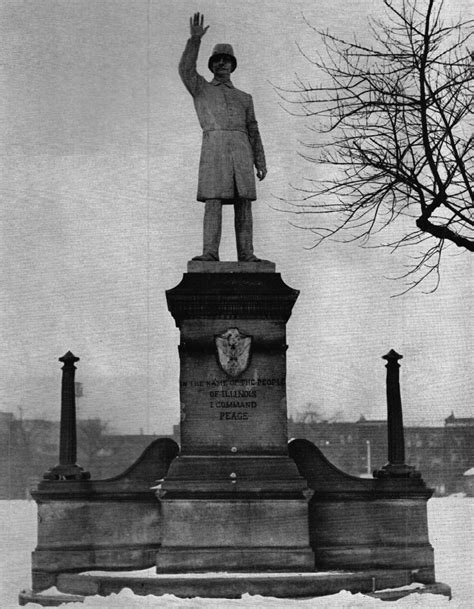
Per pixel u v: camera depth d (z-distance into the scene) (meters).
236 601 17.75
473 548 31.81
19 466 55.06
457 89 16.69
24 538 35.47
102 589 18.94
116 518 20.80
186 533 19.47
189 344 20.25
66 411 21.38
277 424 20.12
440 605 18.09
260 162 21.83
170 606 17.23
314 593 18.64
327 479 20.70
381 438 59.88
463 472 53.53
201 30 21.31
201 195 21.27
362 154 16.86
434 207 15.58
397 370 21.48
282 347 20.28
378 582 19.27
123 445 59.12
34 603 19.19
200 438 20.06
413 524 20.56
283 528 19.52
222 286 20.25
